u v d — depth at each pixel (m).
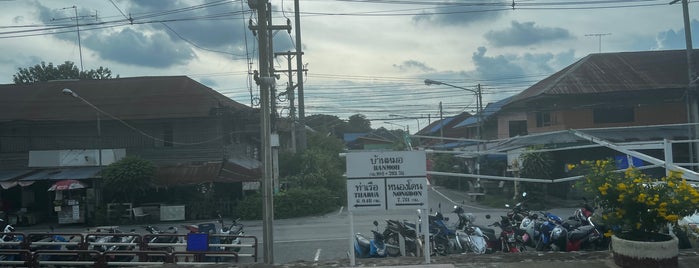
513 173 27.39
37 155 29.59
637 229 7.43
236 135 33.41
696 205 7.11
